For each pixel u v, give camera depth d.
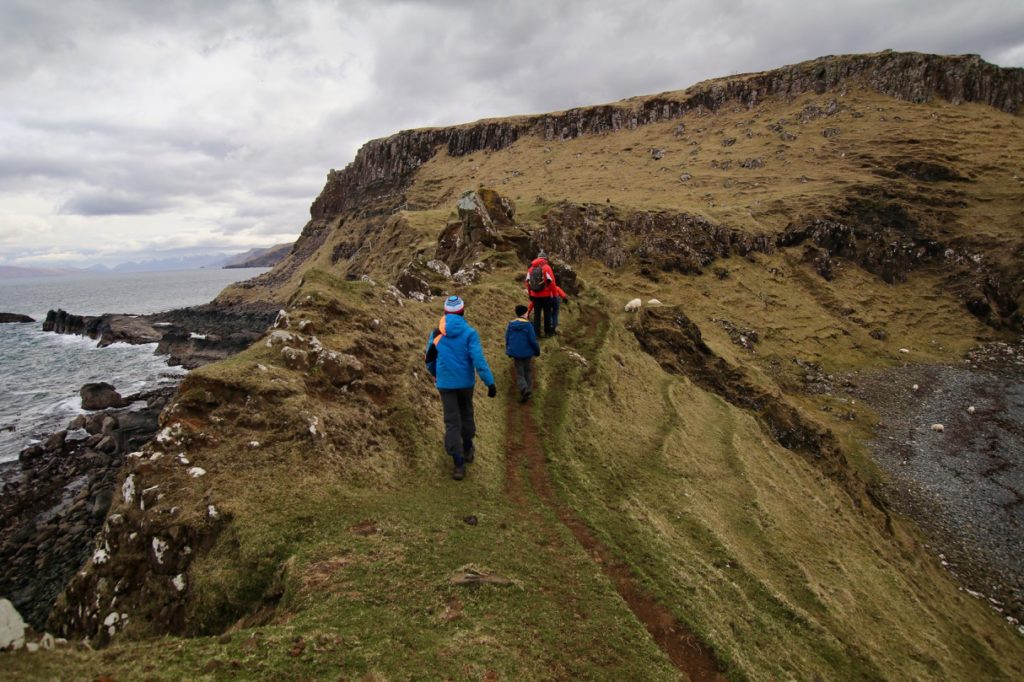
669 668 6.03
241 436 8.50
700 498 13.39
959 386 45.00
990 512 26.98
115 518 7.43
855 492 24.50
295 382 9.75
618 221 67.12
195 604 6.23
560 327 21.45
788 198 74.69
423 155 148.38
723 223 68.12
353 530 7.13
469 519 8.17
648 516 10.35
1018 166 76.88
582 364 17.34
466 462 9.98
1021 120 92.88
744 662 6.93
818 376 46.53
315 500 7.62
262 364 9.98
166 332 85.19
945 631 14.48
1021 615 19.58
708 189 85.94
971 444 34.81
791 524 15.24
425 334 14.68
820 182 80.19
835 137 95.25
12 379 55.62
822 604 10.78
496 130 139.00
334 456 8.65
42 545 22.89
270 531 6.83
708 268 63.50
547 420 13.45
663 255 63.31
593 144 123.81
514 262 27.75
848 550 15.64
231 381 9.18
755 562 11.48
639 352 24.09
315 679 4.45
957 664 12.38
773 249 67.00
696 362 28.94
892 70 105.81
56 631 7.10
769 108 113.56
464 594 6.27
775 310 57.97
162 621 6.42
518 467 10.88
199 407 8.74
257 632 4.93
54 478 30.23
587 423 14.14
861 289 63.69
